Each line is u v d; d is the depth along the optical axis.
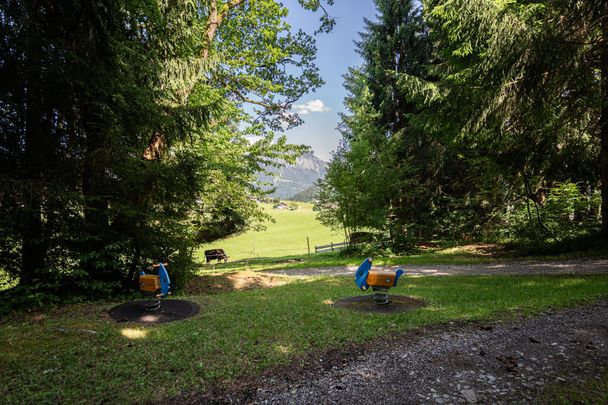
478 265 12.04
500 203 17.05
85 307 5.99
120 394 3.00
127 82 7.19
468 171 18.89
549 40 9.40
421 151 21.52
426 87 15.90
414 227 19.75
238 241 37.16
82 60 6.20
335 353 3.94
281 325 4.90
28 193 5.69
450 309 5.59
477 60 13.75
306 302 6.53
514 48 9.84
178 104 9.34
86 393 2.99
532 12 10.94
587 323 4.66
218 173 14.76
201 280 10.62
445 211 21.09
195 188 8.00
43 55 5.84
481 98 11.27
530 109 10.67
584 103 10.33
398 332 4.57
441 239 19.86
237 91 17.92
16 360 3.59
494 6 10.41
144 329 4.68
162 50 9.39
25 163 6.43
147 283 5.72
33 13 6.04
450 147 18.20
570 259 10.96
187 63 9.73
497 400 2.90
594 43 9.85
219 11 13.45
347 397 3.00
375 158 19.27
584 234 12.81
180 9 9.15
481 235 18.28
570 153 11.69
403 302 6.27
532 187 14.70
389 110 23.62
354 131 21.80
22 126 6.35
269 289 8.52
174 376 3.33
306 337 4.40
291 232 42.56
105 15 6.82
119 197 7.43
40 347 3.96
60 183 6.24
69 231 6.33
